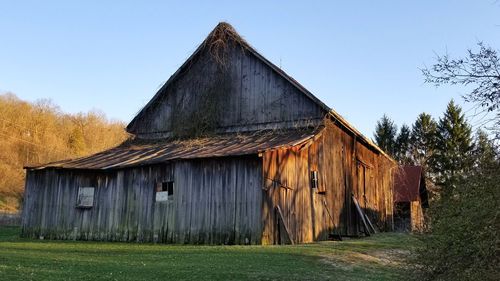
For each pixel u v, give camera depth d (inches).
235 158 849.5
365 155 1262.3
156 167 920.9
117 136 4463.6
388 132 3075.8
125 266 542.0
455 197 351.9
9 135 3639.3
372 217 1259.2
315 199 969.5
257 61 1096.2
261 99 1075.3
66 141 4121.6
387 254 728.3
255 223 812.6
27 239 957.2
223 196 848.3
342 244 819.4
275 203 844.0
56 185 992.9
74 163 1011.3
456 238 338.6
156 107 1201.4
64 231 966.4
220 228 839.7
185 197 880.9
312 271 547.8
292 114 1035.3
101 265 547.2
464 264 341.1
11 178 3090.6
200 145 1026.1
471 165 345.1
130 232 916.6
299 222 902.4
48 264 546.3
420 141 2787.9
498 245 320.8
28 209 1005.8
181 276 483.8
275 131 1037.8
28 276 459.5
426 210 407.5
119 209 935.7
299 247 743.7
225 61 1133.1
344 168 1120.2
